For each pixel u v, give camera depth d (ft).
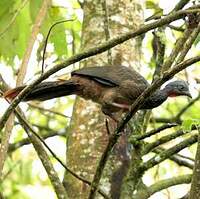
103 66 35.45
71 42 53.06
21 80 32.45
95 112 38.11
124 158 36.19
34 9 43.19
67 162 37.91
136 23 41.16
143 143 35.40
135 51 40.34
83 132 37.91
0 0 42.42
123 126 28.53
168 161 57.98
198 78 50.01
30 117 64.75
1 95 31.42
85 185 36.60
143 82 34.50
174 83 36.52
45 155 33.42
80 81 34.04
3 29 43.29
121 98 34.22
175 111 65.41
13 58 44.91
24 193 63.93
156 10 53.72
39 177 65.72
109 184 35.99
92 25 40.78
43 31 43.83
